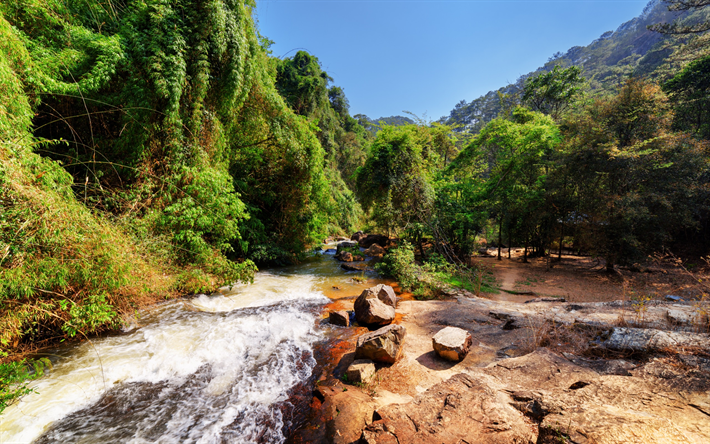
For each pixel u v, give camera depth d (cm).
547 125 1319
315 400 341
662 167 1088
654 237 1108
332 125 3694
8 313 344
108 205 589
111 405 322
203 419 306
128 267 465
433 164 1731
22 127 406
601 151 1170
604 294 909
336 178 3119
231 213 745
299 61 3600
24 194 344
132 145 643
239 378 383
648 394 218
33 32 548
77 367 376
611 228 1156
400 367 404
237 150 1076
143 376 375
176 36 650
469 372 369
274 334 516
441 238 1240
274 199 1219
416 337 518
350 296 787
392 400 331
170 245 621
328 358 445
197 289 644
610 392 231
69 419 298
